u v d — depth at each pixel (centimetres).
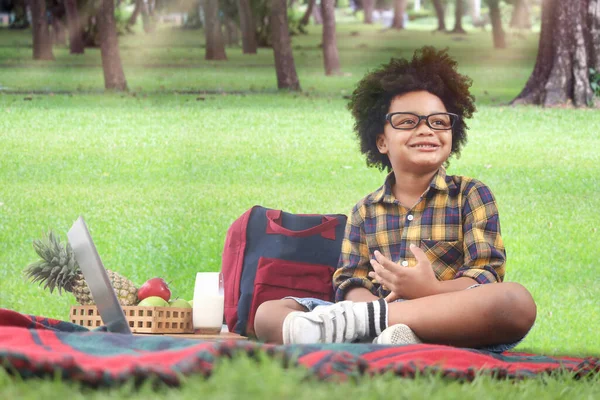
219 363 211
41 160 1017
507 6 3978
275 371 196
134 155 1062
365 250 359
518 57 2766
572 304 576
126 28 3769
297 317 294
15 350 213
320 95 1698
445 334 297
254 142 1152
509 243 717
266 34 3244
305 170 997
